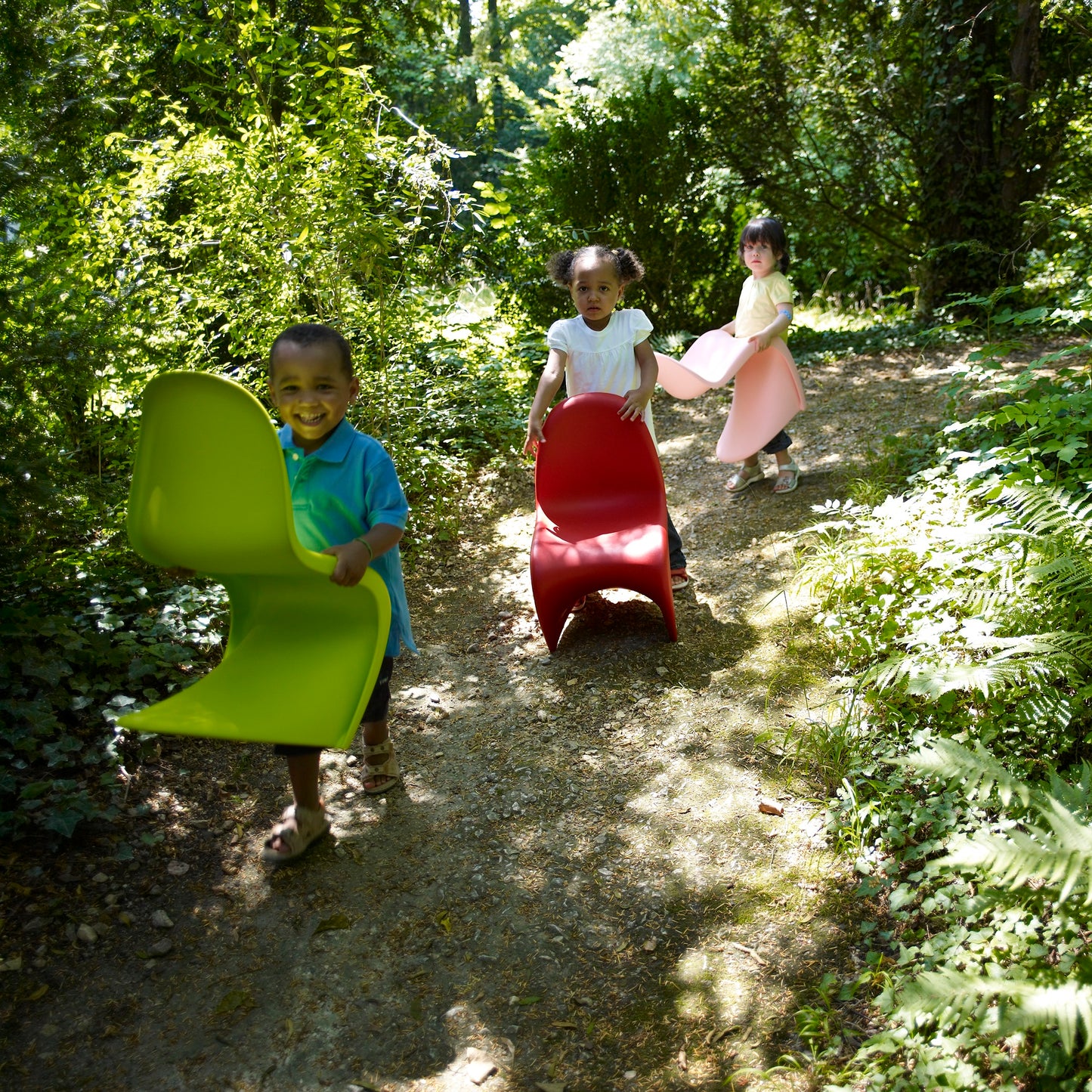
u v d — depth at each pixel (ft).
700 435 22.93
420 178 18.11
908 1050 7.09
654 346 31.24
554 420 13.53
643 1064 7.38
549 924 8.75
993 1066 6.81
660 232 32.12
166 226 17.21
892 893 8.41
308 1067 7.38
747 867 9.25
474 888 9.20
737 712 11.60
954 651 10.98
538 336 29.09
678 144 32.12
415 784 10.75
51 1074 7.23
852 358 28.27
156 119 21.65
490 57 89.71
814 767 10.44
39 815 9.34
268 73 18.56
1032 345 26.21
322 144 17.54
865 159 34.01
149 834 9.62
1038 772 9.38
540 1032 7.69
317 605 8.27
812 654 12.59
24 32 10.87
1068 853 6.63
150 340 14.46
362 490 8.75
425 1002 7.97
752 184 35.60
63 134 11.63
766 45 33.71
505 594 15.43
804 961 8.18
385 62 34.76
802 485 18.30
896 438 18.29
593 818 10.09
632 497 13.75
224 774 10.68
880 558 12.76
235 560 7.37
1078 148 31.83
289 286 17.04
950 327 17.37
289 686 7.80
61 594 12.32
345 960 8.38
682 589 14.92
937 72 30.78
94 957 8.23
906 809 9.23
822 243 36.47
